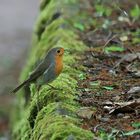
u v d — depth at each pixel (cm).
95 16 1514
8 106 2209
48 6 1647
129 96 964
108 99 956
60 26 1396
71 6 1562
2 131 1997
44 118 859
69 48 1224
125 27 1438
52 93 942
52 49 950
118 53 1241
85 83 1028
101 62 1175
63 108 875
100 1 1594
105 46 1292
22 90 1506
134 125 848
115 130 826
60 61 953
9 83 2492
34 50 1547
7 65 2750
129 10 1576
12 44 3053
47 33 1415
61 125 798
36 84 972
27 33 3206
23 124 1149
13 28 3284
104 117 880
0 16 3441
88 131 797
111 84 1034
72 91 965
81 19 1478
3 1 3653
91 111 877
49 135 788
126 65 1161
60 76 1024
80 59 1176
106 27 1433
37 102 955
